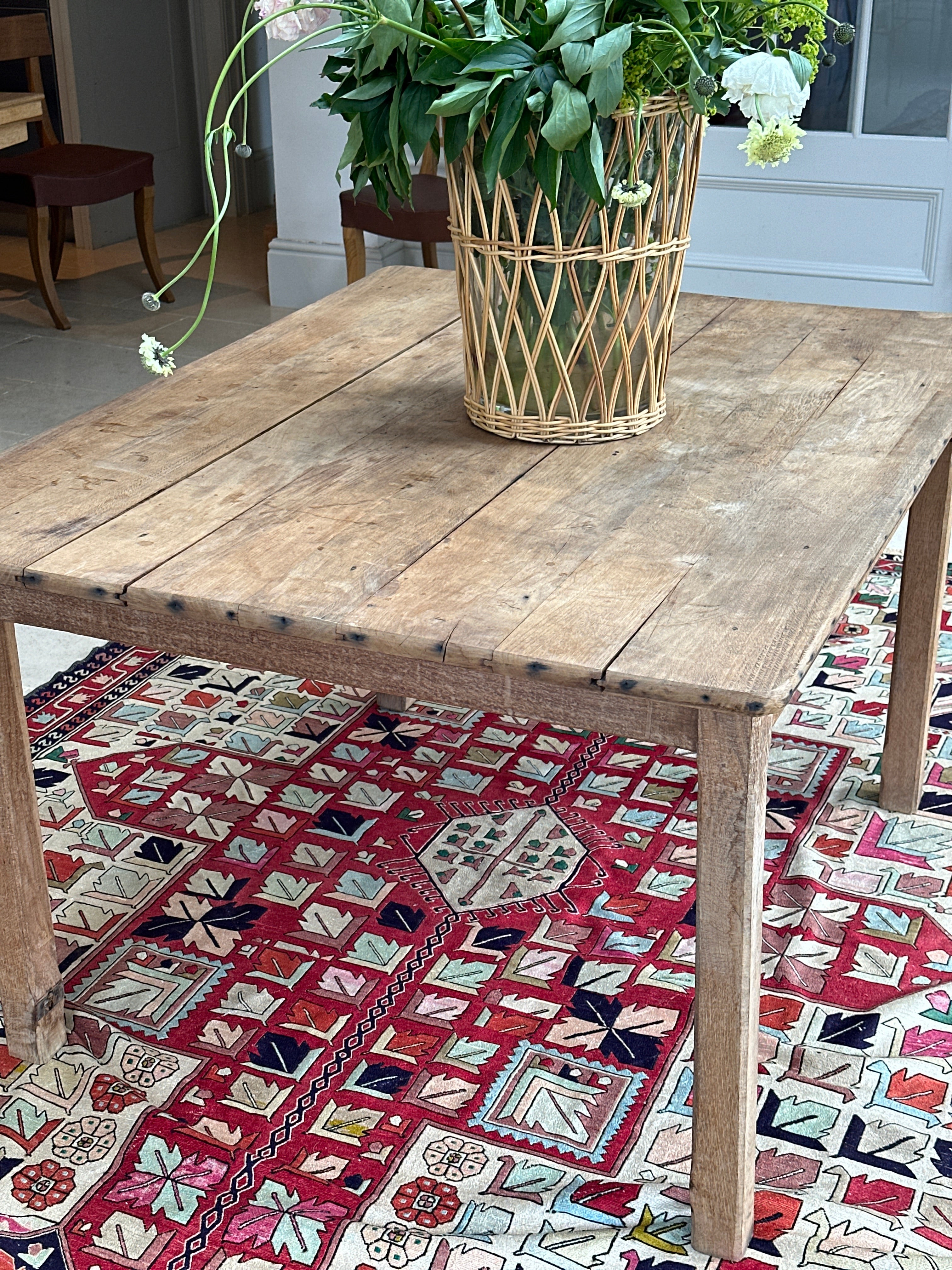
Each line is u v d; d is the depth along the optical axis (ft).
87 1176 5.32
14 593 5.08
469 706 4.53
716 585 4.63
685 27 5.03
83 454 5.84
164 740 8.24
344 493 5.42
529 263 5.33
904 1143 5.38
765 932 6.56
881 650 9.07
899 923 6.61
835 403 6.17
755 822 4.28
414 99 5.24
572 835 7.30
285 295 16.55
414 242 16.15
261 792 7.73
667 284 5.59
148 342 4.98
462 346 7.05
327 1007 6.15
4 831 5.48
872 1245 4.95
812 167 13.78
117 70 19.70
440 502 5.32
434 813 7.51
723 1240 4.90
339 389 6.53
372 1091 5.69
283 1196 5.20
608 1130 5.47
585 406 5.71
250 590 4.66
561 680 4.19
